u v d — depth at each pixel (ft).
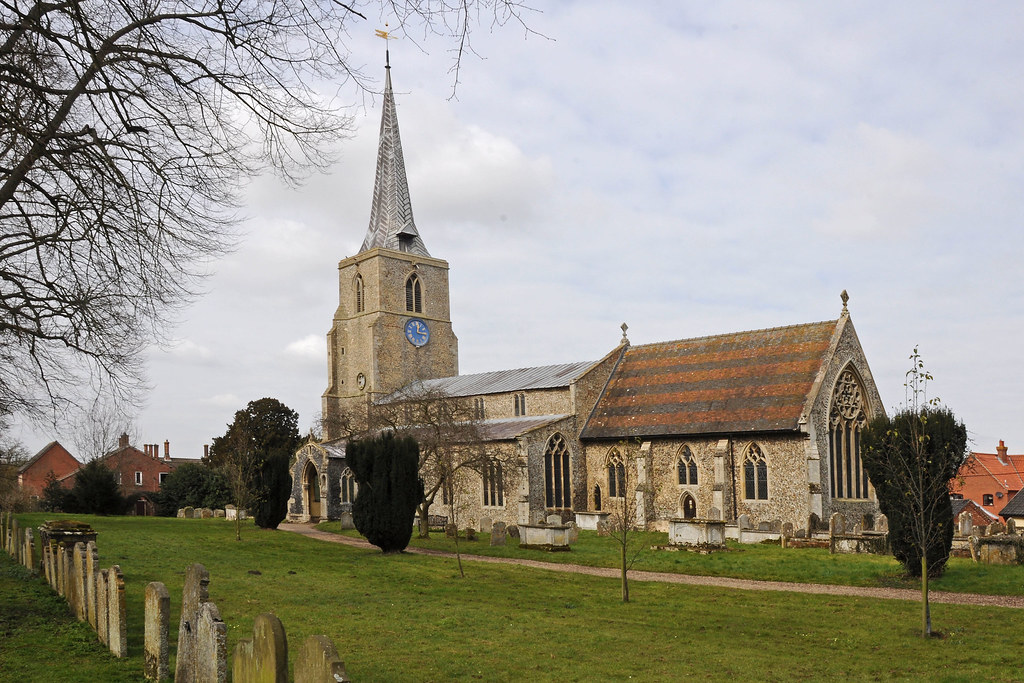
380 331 270.26
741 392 180.34
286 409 316.40
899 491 101.55
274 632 31.17
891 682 54.95
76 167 49.37
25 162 47.09
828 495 164.55
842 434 171.83
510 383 224.74
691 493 178.81
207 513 229.86
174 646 55.88
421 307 284.41
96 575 58.44
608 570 116.47
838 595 93.40
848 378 175.22
